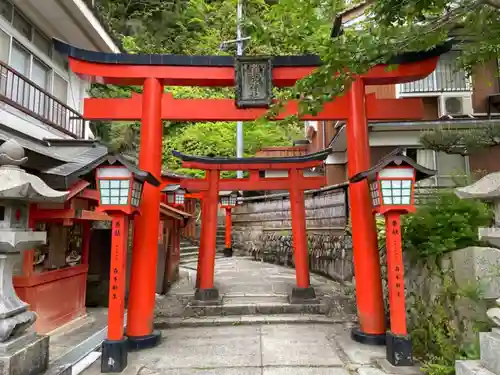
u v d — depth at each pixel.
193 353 4.26
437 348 3.76
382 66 4.88
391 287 3.90
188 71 4.88
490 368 2.45
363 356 4.10
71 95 7.86
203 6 21.39
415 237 4.34
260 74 4.87
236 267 11.67
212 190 7.39
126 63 4.81
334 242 9.36
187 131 18.95
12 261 2.74
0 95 5.01
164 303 6.66
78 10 6.39
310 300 6.46
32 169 4.24
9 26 5.90
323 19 4.18
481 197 2.63
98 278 6.80
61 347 4.41
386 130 8.16
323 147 12.76
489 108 7.88
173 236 9.00
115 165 3.80
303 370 3.74
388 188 3.90
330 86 3.23
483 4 2.99
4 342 2.50
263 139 19.09
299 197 7.41
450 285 3.59
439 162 8.32
